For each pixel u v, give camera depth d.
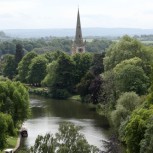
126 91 165.88
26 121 167.38
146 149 93.38
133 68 168.00
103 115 180.12
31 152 81.50
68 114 183.88
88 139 135.00
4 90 136.25
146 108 122.94
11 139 134.62
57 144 82.56
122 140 115.94
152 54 199.75
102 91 197.12
